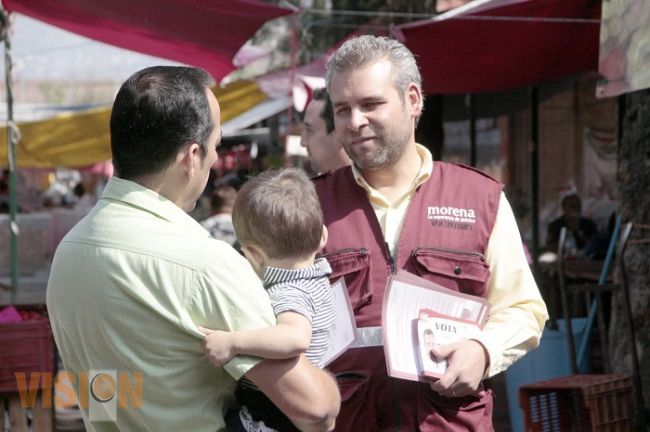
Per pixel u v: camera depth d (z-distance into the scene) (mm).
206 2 5535
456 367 2678
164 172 2305
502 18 5984
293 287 2477
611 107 8805
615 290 5812
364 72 2887
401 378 2740
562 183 9773
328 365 2934
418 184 3004
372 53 2916
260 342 2201
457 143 11727
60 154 11703
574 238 8719
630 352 5660
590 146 9219
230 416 2352
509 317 2908
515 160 10492
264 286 2514
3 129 11578
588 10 5922
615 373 5719
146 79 2301
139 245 2244
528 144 10078
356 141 2922
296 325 2324
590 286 5688
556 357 5855
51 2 5711
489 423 2932
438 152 8258
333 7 8211
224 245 2299
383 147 2914
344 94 2904
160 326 2221
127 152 2299
